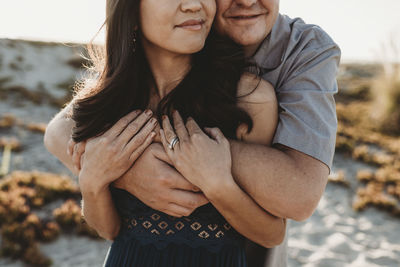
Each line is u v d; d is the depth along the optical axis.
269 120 1.48
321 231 6.12
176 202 1.42
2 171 7.29
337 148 10.43
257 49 1.72
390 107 13.57
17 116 12.59
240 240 1.58
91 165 1.47
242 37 1.58
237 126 1.49
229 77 1.47
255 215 1.40
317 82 1.53
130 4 1.44
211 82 1.46
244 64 1.55
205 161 1.34
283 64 1.63
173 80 1.55
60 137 1.76
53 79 19.88
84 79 1.84
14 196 6.10
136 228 1.56
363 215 6.76
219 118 1.46
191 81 1.48
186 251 1.52
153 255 1.54
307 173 1.36
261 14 1.58
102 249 5.16
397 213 6.68
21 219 5.60
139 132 1.46
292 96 1.53
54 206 6.16
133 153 1.46
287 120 1.47
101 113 1.53
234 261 1.55
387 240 5.89
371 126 13.41
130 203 1.56
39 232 5.27
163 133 1.46
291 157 1.41
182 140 1.40
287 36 1.70
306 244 5.72
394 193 7.63
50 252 5.00
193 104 1.47
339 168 9.26
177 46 1.38
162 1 1.34
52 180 6.96
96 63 1.73
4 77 18.50
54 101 14.91
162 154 1.44
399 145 11.29
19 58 22.64
